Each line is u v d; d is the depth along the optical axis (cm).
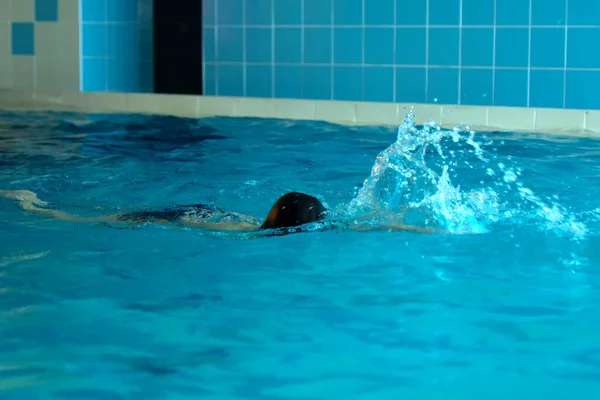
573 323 239
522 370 206
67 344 224
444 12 765
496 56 757
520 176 471
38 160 536
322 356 216
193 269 296
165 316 246
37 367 208
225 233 347
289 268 297
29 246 328
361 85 800
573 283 279
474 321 242
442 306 256
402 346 222
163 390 194
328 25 799
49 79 888
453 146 574
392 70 788
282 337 229
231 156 552
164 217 375
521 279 284
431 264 303
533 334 231
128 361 212
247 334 231
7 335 231
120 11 875
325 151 567
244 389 195
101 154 560
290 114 716
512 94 757
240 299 263
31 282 281
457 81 771
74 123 700
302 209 352
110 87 888
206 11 830
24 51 889
